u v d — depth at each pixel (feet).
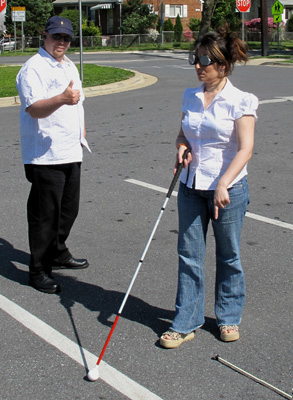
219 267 12.87
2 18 153.17
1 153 30.58
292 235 19.08
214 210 11.80
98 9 152.87
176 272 16.37
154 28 145.69
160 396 10.87
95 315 14.07
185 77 63.00
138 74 64.03
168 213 21.39
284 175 25.94
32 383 11.34
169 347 12.50
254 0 153.17
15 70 69.26
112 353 12.37
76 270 16.70
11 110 43.80
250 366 11.85
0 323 13.69
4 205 22.48
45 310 14.37
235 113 11.83
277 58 86.12
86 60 93.25
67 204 16.02
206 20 95.61
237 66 75.31
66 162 15.16
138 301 14.74
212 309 14.29
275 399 10.77
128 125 37.14
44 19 148.66
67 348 12.58
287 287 15.34
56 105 13.70
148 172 26.66
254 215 21.02
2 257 17.70
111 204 22.41
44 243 15.24
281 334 13.05
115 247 18.25
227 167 12.18
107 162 28.45
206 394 10.92
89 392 11.03
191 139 12.29
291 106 42.24
